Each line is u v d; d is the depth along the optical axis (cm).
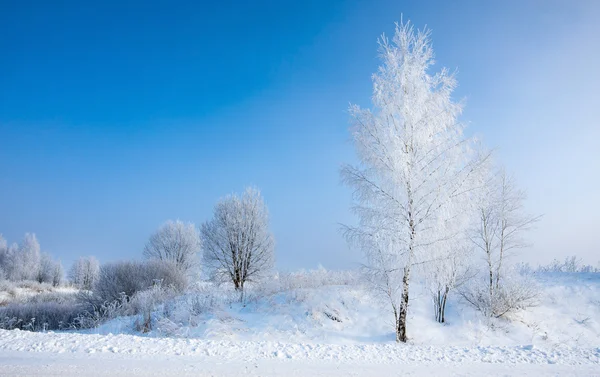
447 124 1192
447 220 1166
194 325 1341
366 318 1409
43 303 2283
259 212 2392
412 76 1206
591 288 1688
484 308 1491
